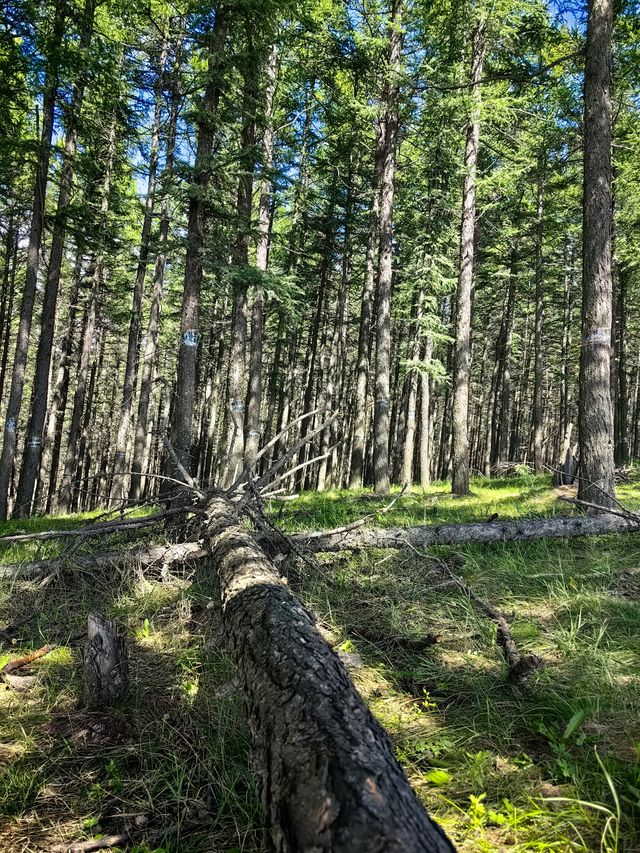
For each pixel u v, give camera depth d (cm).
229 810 231
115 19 1502
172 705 312
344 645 369
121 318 1886
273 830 150
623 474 1364
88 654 320
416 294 1927
